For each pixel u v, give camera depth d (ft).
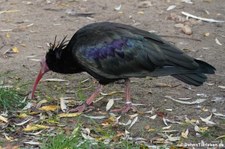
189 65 38.65
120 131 37.91
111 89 43.47
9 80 44.04
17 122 38.81
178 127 38.45
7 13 55.93
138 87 43.75
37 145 36.19
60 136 35.86
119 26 40.34
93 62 39.37
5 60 47.44
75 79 44.91
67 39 50.85
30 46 49.83
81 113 39.81
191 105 41.34
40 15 55.77
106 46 39.22
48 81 44.37
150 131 37.93
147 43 39.22
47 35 51.78
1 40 50.75
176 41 51.70
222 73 46.26
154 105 41.16
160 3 59.16
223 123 39.04
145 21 55.31
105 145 35.55
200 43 51.57
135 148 35.29
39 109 40.29
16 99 40.86
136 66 39.22
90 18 55.57
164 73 38.78
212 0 60.39
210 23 55.62
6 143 36.40
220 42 51.88
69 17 55.62
